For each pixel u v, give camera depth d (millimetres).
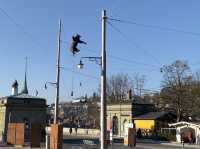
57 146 33156
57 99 36219
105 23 27234
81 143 56000
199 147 58062
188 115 84375
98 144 48625
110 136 33594
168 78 84250
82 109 137750
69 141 61562
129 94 99125
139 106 91438
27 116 64062
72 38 26109
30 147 44750
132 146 51469
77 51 26250
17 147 45094
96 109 118125
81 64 31500
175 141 72188
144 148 50156
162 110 91250
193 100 83562
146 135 80438
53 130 33656
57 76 36469
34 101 64688
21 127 46812
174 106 85062
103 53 27078
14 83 75250
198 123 70875
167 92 84312
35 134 45156
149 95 112250
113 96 117875
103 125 26375
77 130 100688
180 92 83188
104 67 26984
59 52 36906
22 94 68188
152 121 85562
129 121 90438
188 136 69750
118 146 51719
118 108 93750
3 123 63312
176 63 83688
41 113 64938
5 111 63156
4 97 64812
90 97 124938
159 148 51312
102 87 26797
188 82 83938
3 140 61750
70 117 136250
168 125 78688
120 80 119000
